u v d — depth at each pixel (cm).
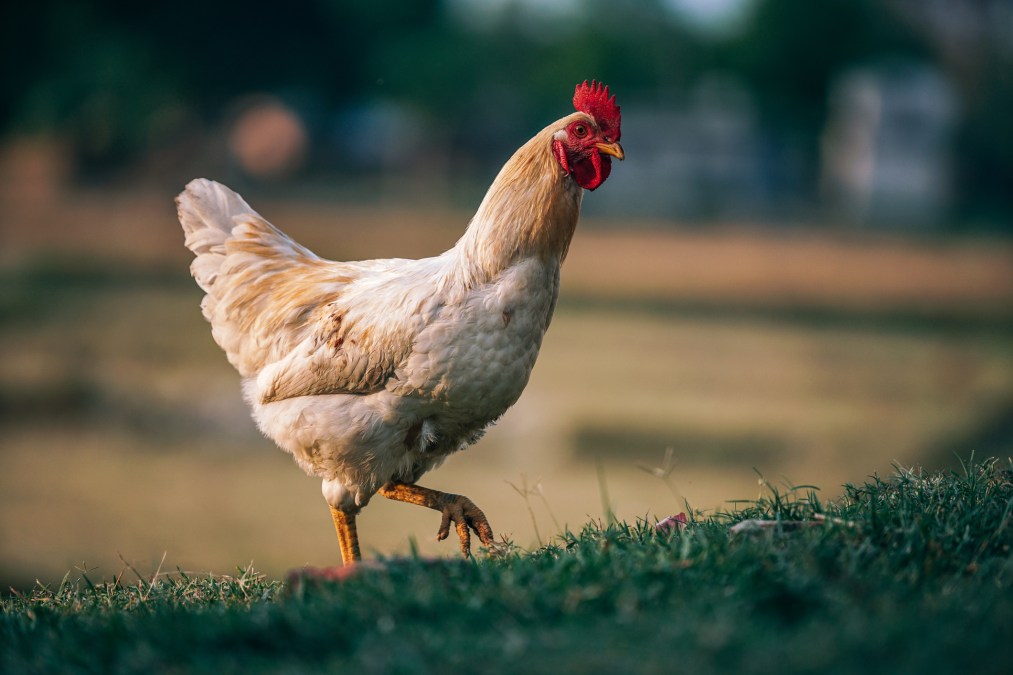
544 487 1516
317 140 7050
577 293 3353
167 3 6141
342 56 7150
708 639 381
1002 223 5409
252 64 6688
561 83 7488
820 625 401
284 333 670
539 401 1947
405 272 637
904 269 3831
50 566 1147
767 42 7169
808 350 2605
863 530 495
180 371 2195
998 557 474
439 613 432
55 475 1598
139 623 471
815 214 5538
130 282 3391
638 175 6197
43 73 5856
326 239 4050
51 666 434
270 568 1125
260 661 415
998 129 6366
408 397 611
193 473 1644
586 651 385
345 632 424
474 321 594
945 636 385
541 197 608
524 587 447
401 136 7162
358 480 641
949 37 6712
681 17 7994
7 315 2747
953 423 1811
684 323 2962
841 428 1811
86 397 1992
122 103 5981
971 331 2936
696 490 1484
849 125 6531
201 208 720
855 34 7138
